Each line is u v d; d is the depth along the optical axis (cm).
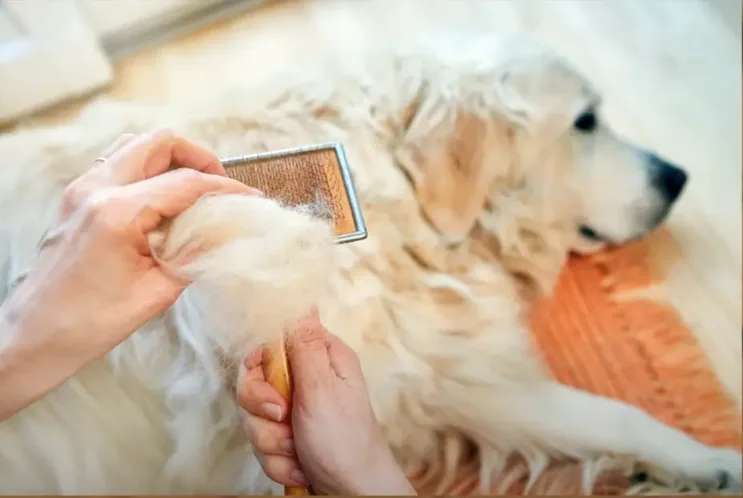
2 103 101
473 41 97
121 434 70
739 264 93
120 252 51
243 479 71
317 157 72
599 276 92
